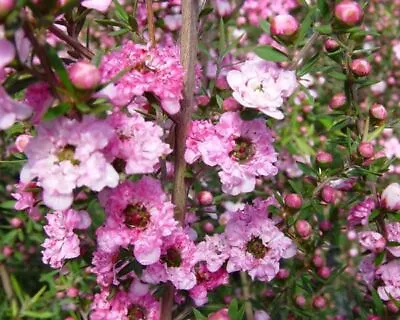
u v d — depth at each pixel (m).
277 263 0.09
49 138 0.06
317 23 0.08
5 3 0.05
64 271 0.11
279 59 0.08
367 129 0.10
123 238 0.07
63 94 0.06
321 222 0.12
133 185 0.07
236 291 0.12
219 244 0.09
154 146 0.07
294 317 0.12
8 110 0.06
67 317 0.11
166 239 0.08
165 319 0.08
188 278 0.08
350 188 0.10
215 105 0.10
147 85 0.07
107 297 0.08
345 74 0.10
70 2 0.06
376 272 0.10
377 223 0.10
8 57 0.05
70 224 0.07
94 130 0.06
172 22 0.12
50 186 0.06
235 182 0.08
